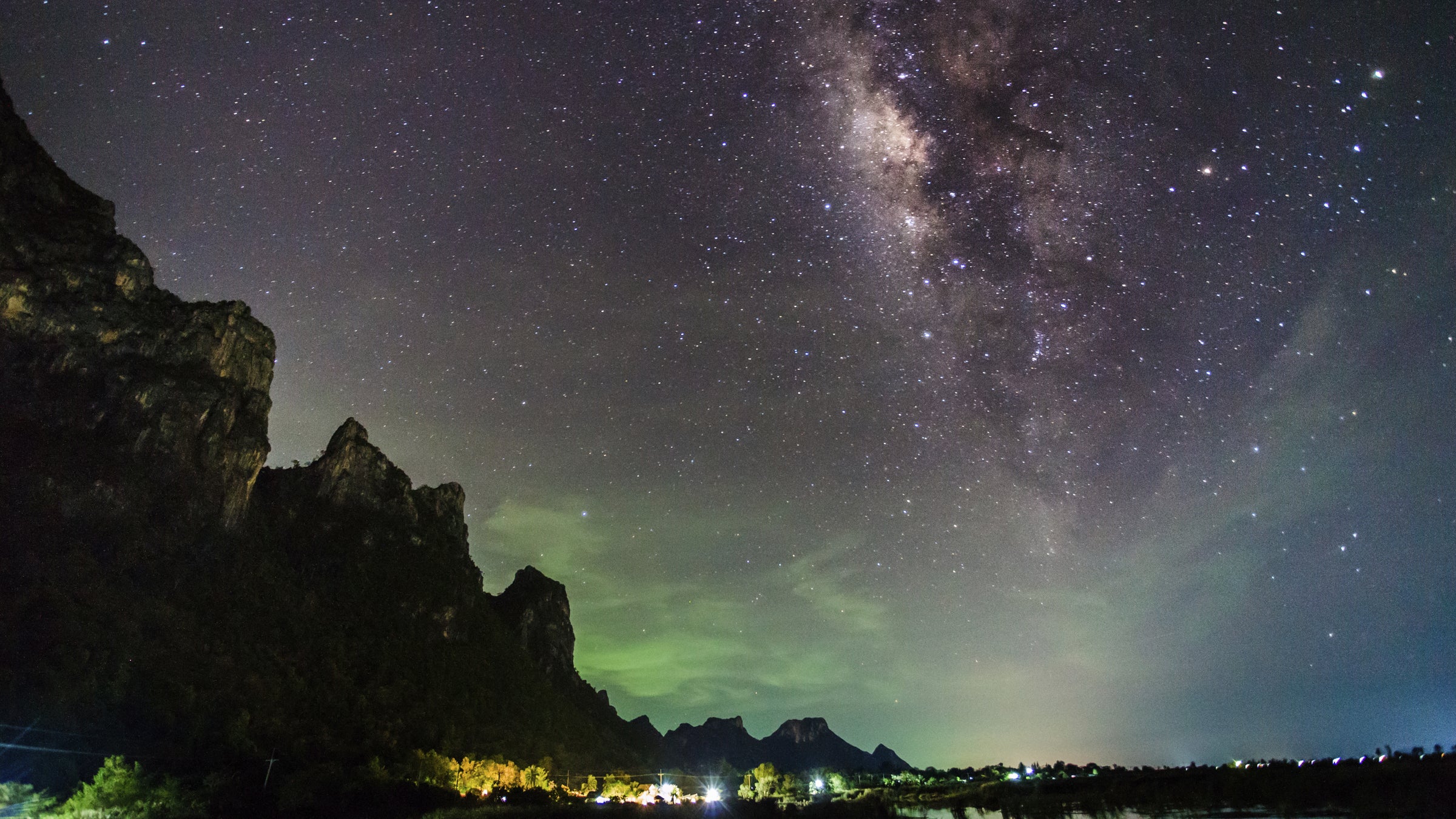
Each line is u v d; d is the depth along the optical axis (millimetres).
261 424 169750
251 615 139750
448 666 175250
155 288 165125
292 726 113625
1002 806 123375
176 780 81938
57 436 133125
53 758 83750
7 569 106812
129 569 123500
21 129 164875
